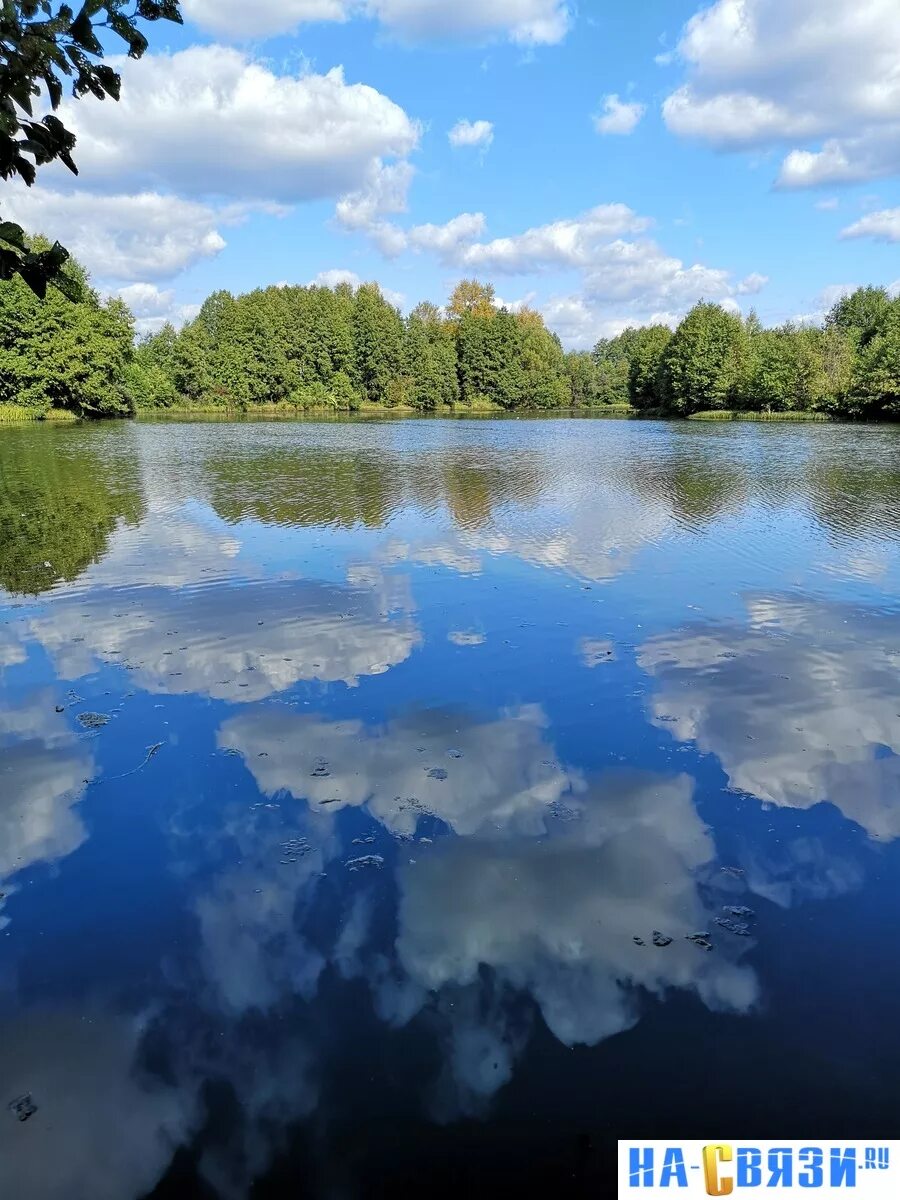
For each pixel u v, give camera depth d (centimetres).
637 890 414
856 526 1471
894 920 391
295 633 823
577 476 2303
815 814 488
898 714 630
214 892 414
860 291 8531
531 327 9988
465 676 707
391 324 8775
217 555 1205
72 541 1309
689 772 538
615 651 772
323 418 6906
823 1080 300
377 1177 263
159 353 8300
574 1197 256
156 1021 329
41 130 310
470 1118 283
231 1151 273
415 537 1355
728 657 756
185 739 585
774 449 3297
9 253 307
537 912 397
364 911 398
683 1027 324
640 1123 282
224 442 3653
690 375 6938
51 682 692
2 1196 260
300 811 489
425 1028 324
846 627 849
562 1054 311
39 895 412
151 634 819
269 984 349
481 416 7769
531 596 970
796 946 373
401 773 536
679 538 1355
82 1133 282
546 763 551
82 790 515
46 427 4575
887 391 5250
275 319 8244
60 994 345
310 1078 301
